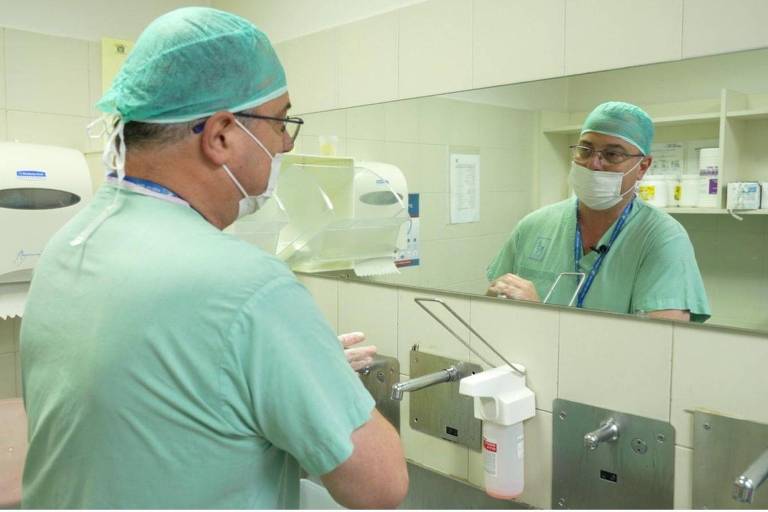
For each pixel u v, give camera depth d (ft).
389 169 5.10
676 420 3.60
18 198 5.21
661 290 3.63
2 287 5.41
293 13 5.98
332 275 5.68
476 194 4.49
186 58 2.43
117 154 2.53
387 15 5.06
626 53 3.70
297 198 5.65
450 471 4.82
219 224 2.85
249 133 2.72
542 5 4.07
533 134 4.13
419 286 4.93
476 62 4.45
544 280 4.15
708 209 3.43
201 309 2.29
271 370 2.33
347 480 2.46
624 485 3.83
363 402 2.54
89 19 6.35
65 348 2.46
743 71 3.27
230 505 2.48
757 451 3.28
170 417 2.31
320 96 5.72
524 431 4.32
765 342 3.26
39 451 2.69
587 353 3.96
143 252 2.38
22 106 5.93
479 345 4.54
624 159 3.72
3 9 5.77
